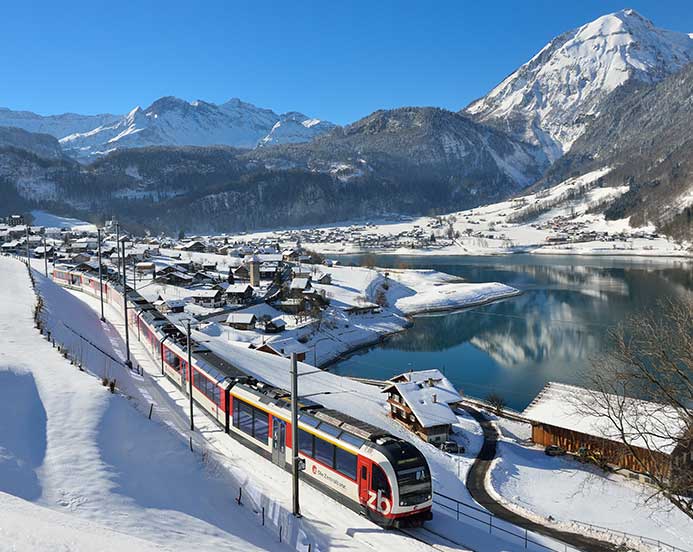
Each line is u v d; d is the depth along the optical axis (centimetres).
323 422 2928
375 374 8762
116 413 2912
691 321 2844
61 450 2405
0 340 3934
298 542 2236
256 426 3306
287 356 7719
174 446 2873
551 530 3266
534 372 8544
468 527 2725
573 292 15888
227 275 15700
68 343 4466
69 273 9969
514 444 5138
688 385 2459
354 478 2669
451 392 5825
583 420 4678
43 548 1374
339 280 16025
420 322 12938
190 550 1775
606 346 9688
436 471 4209
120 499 2106
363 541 2383
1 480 2014
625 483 4162
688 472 2453
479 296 15288
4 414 2580
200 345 4675
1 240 18700
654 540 3172
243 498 2591
